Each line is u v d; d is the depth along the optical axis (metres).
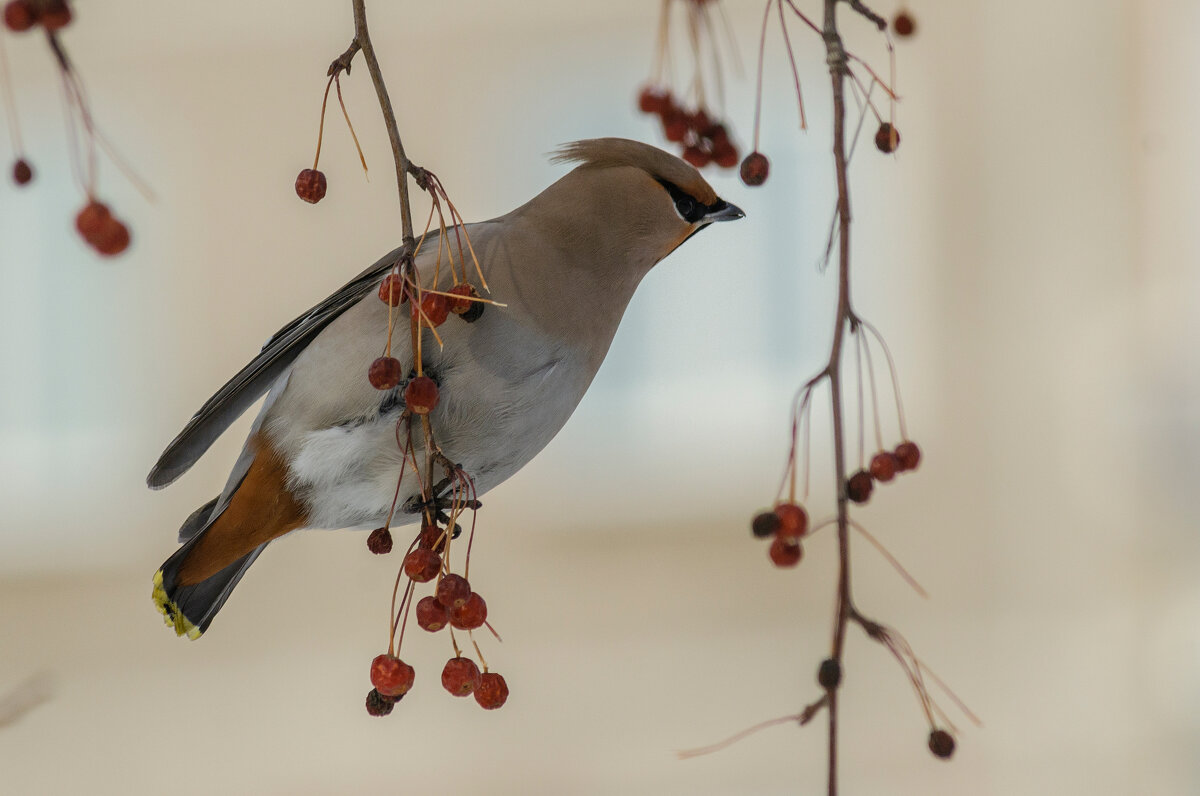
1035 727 12.20
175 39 12.87
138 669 12.39
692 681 12.23
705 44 12.40
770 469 12.91
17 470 12.95
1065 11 13.23
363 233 12.59
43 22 3.30
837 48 4.17
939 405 13.02
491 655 12.25
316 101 12.76
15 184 4.14
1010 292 13.12
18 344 13.04
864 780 11.73
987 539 12.89
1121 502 12.87
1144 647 12.50
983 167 13.16
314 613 12.30
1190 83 13.20
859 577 12.72
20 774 11.81
